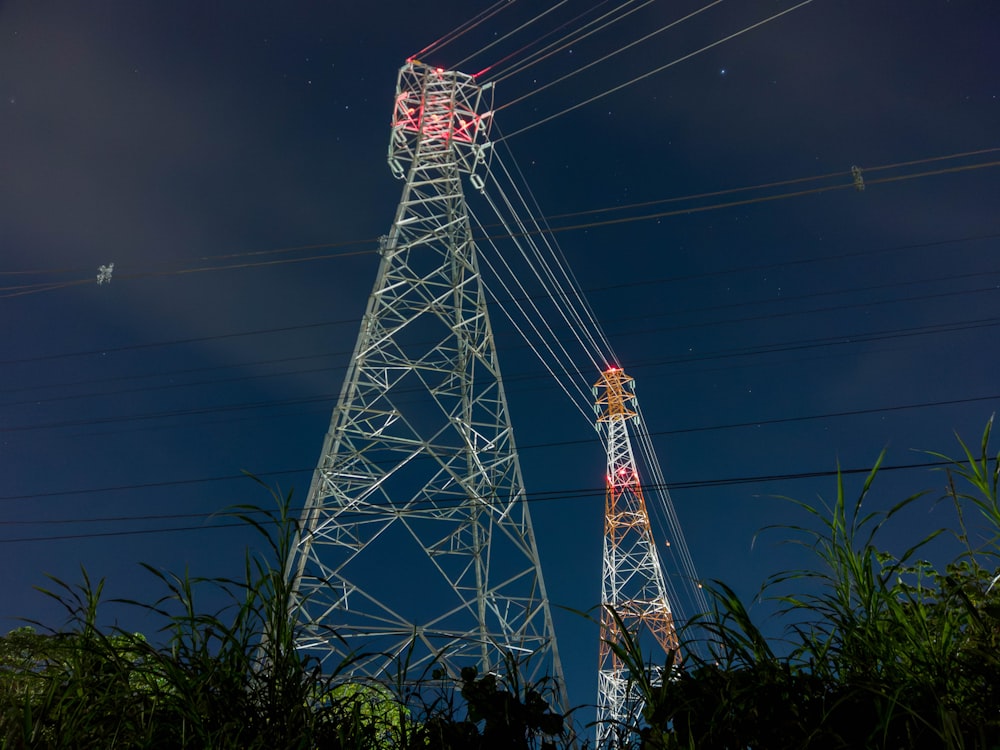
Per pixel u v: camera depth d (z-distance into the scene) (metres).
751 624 2.44
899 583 2.54
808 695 2.31
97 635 2.59
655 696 2.41
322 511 19.39
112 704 2.45
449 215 26.94
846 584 2.55
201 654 2.59
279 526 2.74
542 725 2.61
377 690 2.74
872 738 2.12
